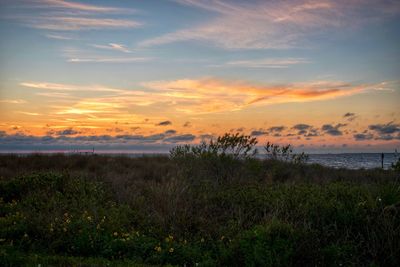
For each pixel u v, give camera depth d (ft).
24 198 34.76
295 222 25.95
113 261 21.53
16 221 27.30
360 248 23.80
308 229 24.70
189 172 46.44
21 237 24.84
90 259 21.67
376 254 22.76
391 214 26.18
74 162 66.80
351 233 25.02
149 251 23.54
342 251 22.57
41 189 37.70
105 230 26.13
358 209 26.73
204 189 37.35
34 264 19.95
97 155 77.97
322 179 49.78
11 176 50.49
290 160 60.34
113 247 23.56
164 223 27.91
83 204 31.76
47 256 21.81
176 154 52.39
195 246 24.18
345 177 54.34
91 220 26.68
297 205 29.35
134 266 20.95
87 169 58.85
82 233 24.53
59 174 42.93
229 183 41.45
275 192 33.91
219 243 24.62
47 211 29.37
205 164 46.88
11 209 31.19
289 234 23.24
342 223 26.35
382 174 55.47
